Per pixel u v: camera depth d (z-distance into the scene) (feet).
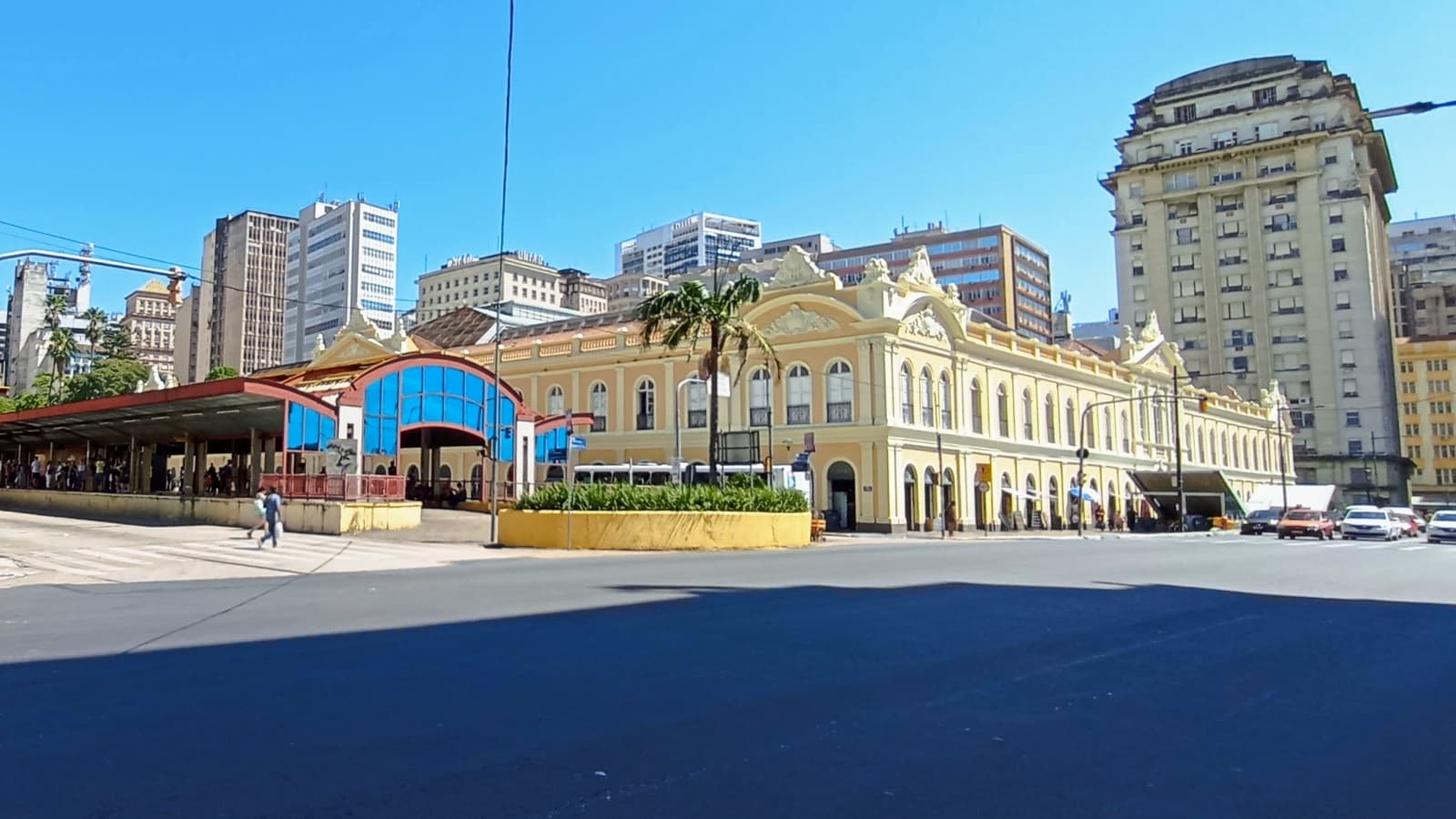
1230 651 32.24
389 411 111.34
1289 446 284.82
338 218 490.49
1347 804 16.74
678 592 49.06
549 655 30.12
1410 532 147.74
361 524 96.63
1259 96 311.68
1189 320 313.12
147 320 554.46
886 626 36.96
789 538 98.48
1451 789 17.62
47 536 91.20
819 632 35.42
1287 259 298.76
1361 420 283.38
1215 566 70.85
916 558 77.77
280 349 514.68
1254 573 64.28
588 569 64.49
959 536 134.31
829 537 123.85
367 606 42.65
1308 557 83.56
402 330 171.83
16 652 30.27
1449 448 373.40
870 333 136.98
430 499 140.05
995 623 38.09
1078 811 16.24
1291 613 42.47
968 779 17.85
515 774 17.89
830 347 141.49
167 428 130.93
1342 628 37.86
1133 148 332.80
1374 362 282.97
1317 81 300.61
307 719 21.81
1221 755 19.69
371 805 16.11
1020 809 16.28
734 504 93.40
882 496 134.21
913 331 143.74
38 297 532.32
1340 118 296.92
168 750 19.26
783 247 556.92
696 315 108.88
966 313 159.53
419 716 22.15
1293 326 295.89
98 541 85.76
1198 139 318.24
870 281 138.82
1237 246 308.19
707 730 21.15
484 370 121.70
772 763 18.65
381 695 24.29
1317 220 294.46
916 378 143.33
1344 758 19.54
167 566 63.77
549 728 21.18
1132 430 206.80
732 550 90.63
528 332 201.67
